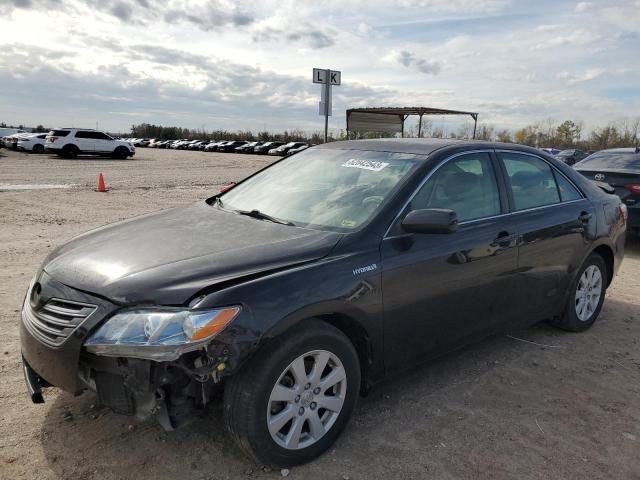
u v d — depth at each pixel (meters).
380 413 3.38
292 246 2.97
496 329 3.97
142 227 3.47
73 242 3.39
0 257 6.79
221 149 59.53
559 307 4.58
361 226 3.17
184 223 3.48
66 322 2.63
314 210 3.50
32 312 2.85
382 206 3.28
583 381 3.92
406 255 3.19
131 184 17.70
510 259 3.88
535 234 4.08
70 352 2.58
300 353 2.71
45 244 7.70
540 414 3.44
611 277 5.17
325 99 10.56
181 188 16.84
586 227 4.61
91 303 2.59
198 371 2.46
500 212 3.93
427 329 3.40
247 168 28.80
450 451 3.01
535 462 2.95
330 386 2.90
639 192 8.23
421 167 3.55
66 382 2.64
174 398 2.59
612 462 2.97
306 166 4.14
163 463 2.81
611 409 3.54
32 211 10.94
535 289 4.20
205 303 2.48
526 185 4.27
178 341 2.40
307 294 2.71
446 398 3.60
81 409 3.27
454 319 3.56
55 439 2.97
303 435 2.86
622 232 5.21
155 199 13.73
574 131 67.75
